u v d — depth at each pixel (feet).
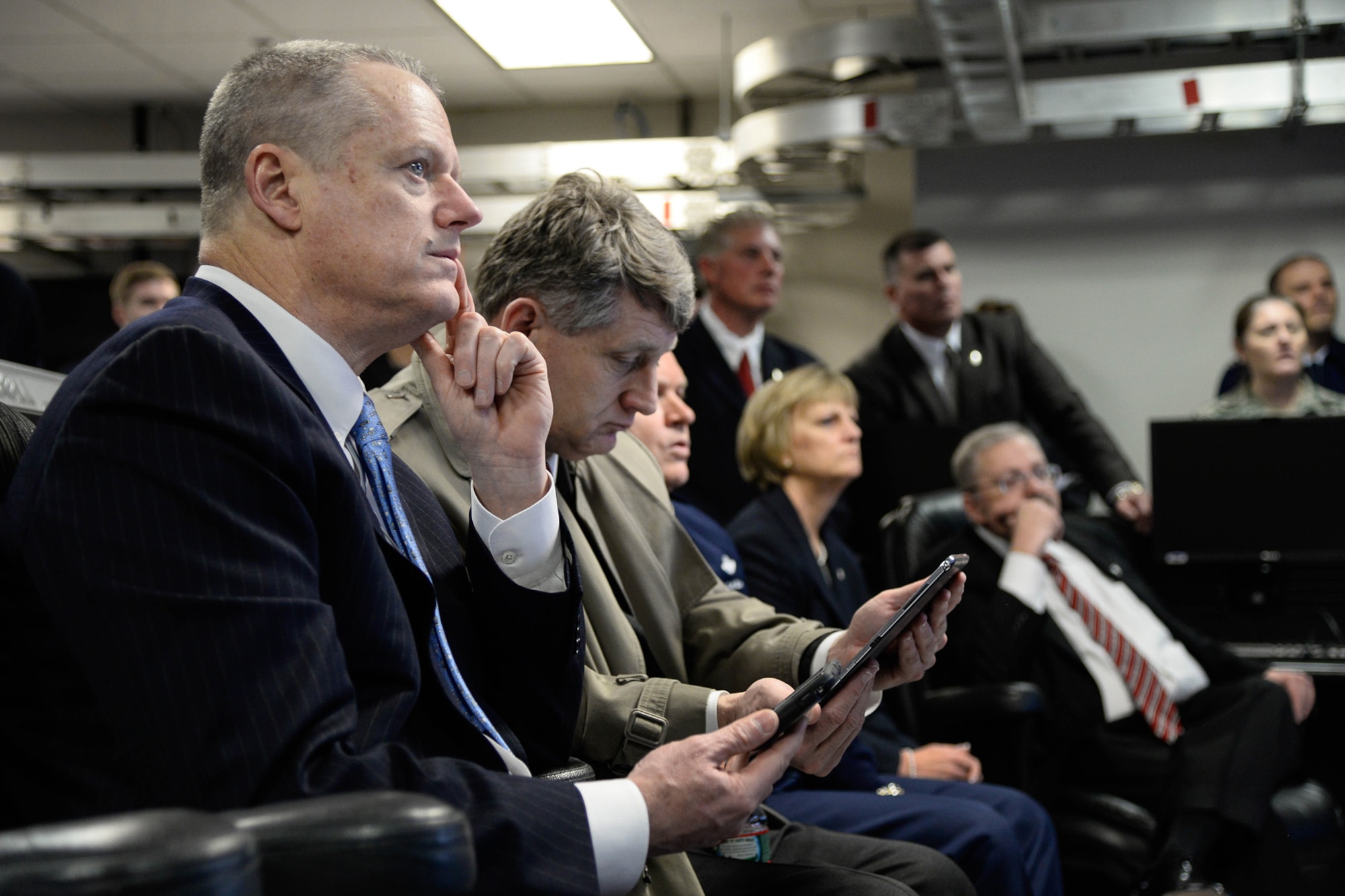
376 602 3.17
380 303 3.37
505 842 2.79
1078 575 9.36
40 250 23.15
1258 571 10.84
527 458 3.77
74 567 2.73
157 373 2.86
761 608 5.35
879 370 14.40
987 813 5.96
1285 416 11.21
